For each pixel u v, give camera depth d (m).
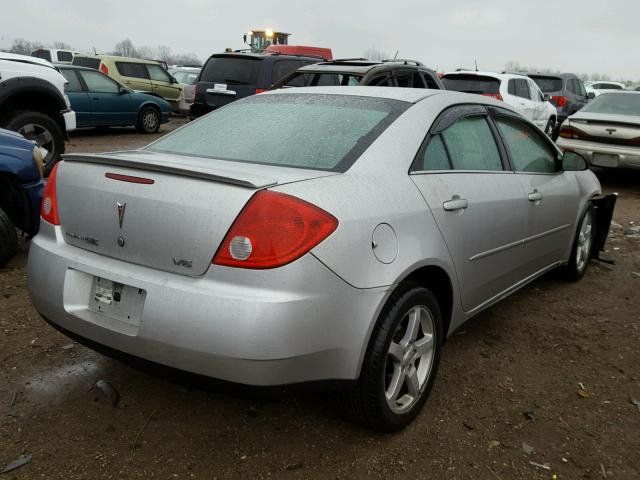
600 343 3.78
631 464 2.55
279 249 2.11
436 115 3.04
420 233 2.61
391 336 2.46
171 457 2.44
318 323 2.17
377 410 2.49
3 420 2.62
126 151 2.91
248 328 2.07
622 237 6.62
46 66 8.33
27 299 3.97
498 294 3.56
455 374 3.26
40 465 2.35
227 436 2.60
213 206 2.18
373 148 2.65
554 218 4.11
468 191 3.02
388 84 8.29
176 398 2.88
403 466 2.45
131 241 2.35
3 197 4.57
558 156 4.34
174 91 18.28
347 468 2.42
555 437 2.72
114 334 2.33
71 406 2.76
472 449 2.59
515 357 3.52
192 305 2.13
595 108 9.62
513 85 12.77
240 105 3.33
